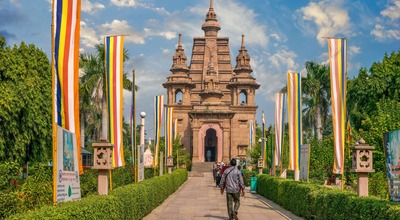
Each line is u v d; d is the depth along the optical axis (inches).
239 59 4621.1
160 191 1211.2
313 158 1830.7
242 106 4338.1
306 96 2965.1
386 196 895.7
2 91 1459.2
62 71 575.8
